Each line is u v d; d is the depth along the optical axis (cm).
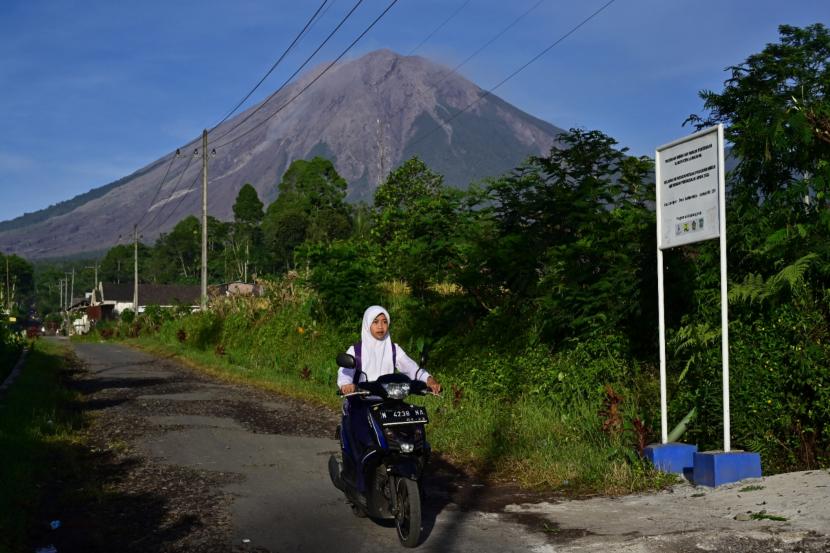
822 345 739
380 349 674
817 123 848
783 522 579
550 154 1316
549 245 1316
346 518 677
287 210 9812
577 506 699
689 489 724
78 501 729
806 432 746
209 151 3972
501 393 1180
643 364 1030
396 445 601
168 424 1221
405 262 1606
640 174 1275
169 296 9531
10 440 933
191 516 681
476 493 771
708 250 910
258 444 1055
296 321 2280
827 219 802
